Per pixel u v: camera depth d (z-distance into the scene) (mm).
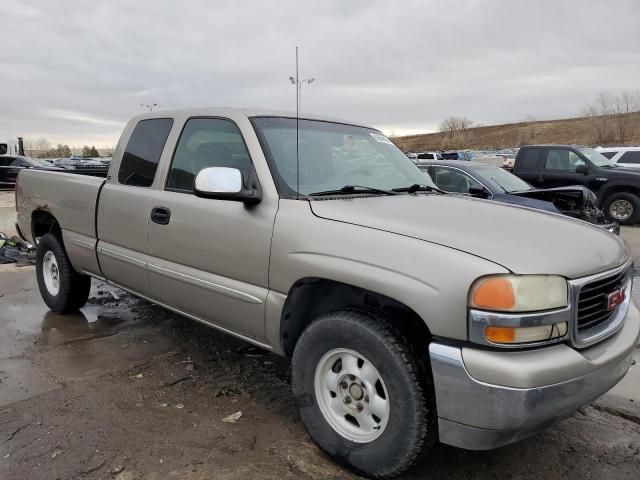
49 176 5035
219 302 3295
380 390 2574
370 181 3568
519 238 2525
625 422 3363
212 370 3963
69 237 4715
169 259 3637
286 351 3055
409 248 2439
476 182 8234
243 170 3258
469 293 2244
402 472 2521
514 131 90500
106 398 3465
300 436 3055
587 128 77125
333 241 2682
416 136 103750
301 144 3424
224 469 2703
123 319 5125
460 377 2242
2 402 3389
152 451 2848
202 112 3699
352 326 2562
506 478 2732
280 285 2906
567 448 3033
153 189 3830
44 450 2834
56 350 4305
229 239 3170
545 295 2258
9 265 7680
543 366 2195
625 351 2574
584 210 7594
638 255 9008
